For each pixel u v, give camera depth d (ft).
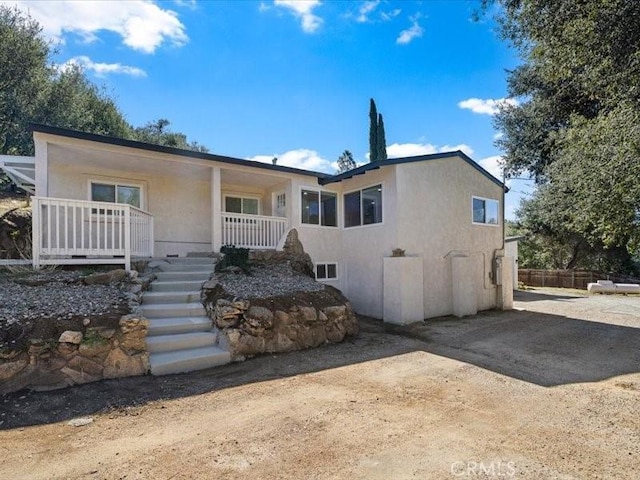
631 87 20.40
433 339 27.32
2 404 13.79
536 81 52.75
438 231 38.32
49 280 21.68
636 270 78.07
